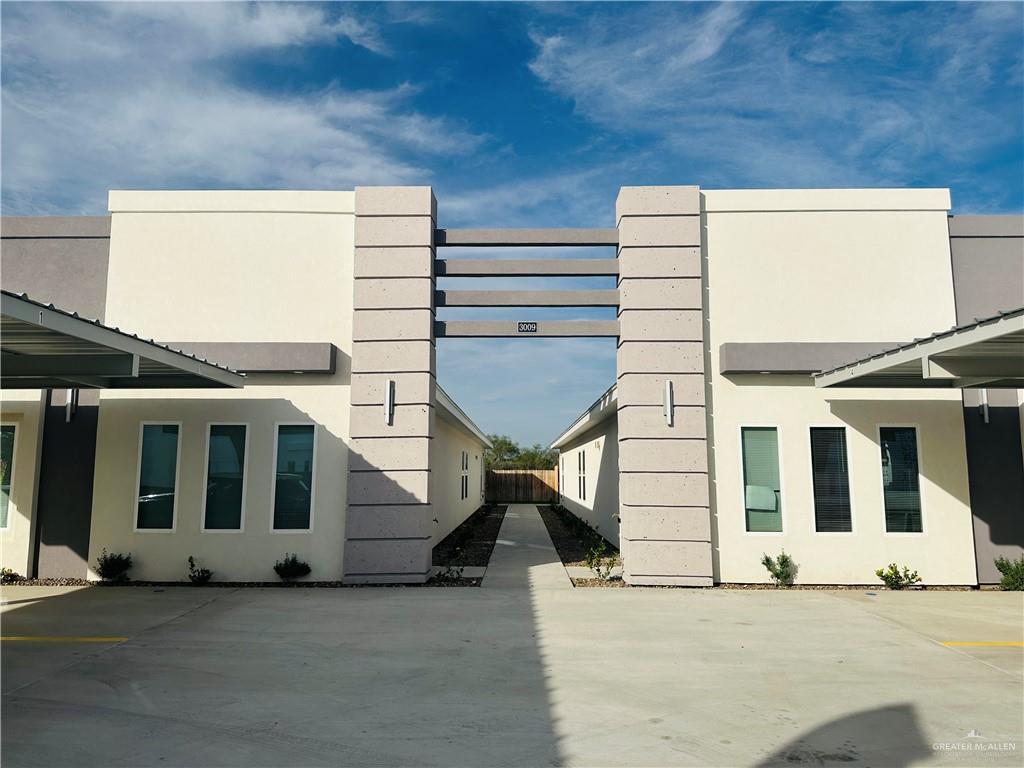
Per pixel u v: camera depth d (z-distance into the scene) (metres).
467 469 25.20
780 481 10.94
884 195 11.44
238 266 11.45
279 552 10.84
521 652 6.91
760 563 10.77
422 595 9.83
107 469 11.00
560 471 32.81
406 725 5.01
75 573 10.80
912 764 4.44
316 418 11.13
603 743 4.71
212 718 5.12
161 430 11.11
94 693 5.66
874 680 6.09
